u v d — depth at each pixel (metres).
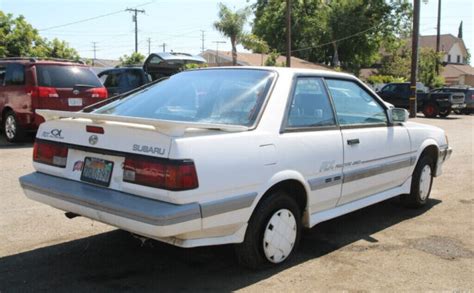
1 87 11.51
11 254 4.62
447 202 6.84
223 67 5.01
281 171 4.18
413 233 5.46
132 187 3.71
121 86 14.52
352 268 4.44
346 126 5.00
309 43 50.12
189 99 4.61
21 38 28.61
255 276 4.21
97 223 5.56
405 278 4.25
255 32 52.31
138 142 3.72
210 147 3.69
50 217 5.73
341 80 5.18
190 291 3.92
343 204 5.11
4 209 6.00
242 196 3.88
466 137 15.48
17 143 11.30
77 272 4.25
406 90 26.95
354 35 47.41
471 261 4.66
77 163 4.16
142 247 4.85
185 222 3.53
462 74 63.69
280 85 4.46
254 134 4.03
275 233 4.28
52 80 10.87
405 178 6.06
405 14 47.03
